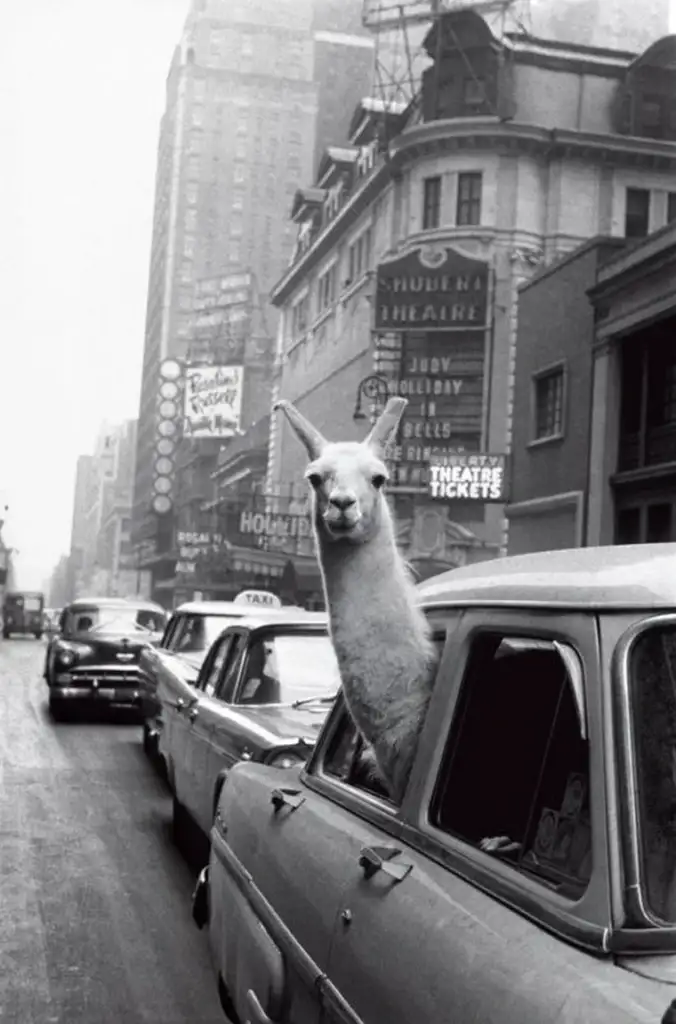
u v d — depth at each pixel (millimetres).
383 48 76750
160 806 10062
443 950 2158
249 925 3445
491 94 46562
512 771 2381
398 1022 2250
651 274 27531
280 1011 3062
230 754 6156
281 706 6578
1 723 16031
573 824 2068
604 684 1976
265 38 150750
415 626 3111
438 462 41969
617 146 46281
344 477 3307
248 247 145000
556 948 1888
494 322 46000
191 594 78125
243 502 70562
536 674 2404
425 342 46969
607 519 29312
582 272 31156
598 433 29969
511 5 49656
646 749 1934
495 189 46500
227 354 105875
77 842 8484
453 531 44250
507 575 2703
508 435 45344
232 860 3885
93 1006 5023
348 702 3197
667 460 27062
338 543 3287
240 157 145875
